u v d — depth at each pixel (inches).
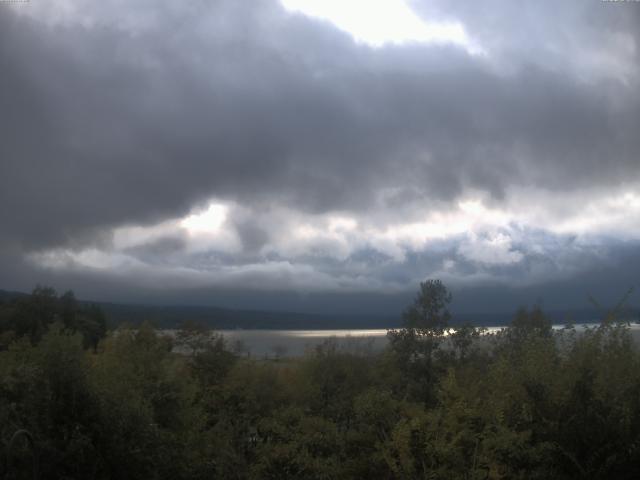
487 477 255.0
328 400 559.2
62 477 258.5
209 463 342.0
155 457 293.0
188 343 561.9
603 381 280.8
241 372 546.0
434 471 260.2
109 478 273.4
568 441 258.2
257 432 414.3
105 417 280.1
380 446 287.9
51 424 270.4
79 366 295.9
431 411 303.7
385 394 321.1
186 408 374.0
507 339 569.6
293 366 617.6
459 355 611.5
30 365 307.1
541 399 272.5
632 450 252.1
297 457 308.0
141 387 360.2
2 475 251.0
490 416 270.8
